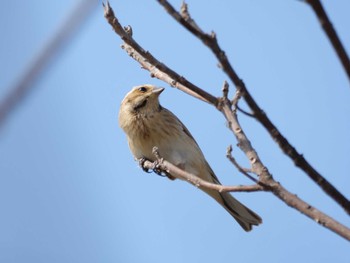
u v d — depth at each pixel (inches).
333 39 197.3
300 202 240.5
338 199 232.1
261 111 234.5
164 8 229.9
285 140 233.3
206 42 230.4
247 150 259.3
